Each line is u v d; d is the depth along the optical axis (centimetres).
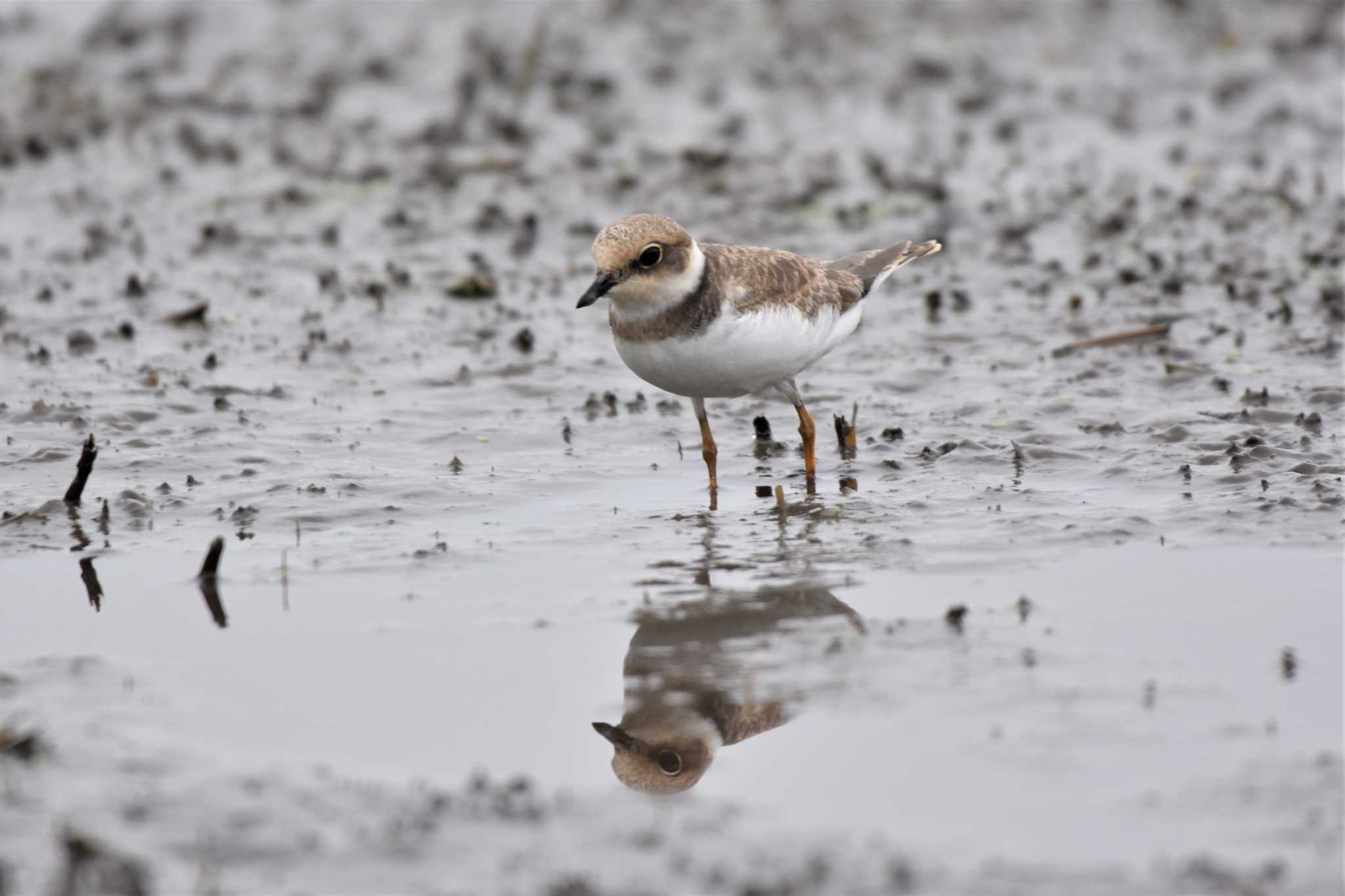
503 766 859
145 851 764
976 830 771
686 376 1245
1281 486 1263
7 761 855
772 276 1246
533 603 1091
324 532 1245
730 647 1005
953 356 1689
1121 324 1752
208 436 1470
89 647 1023
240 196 2281
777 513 1270
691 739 887
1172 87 2817
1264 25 3166
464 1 3403
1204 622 1015
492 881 737
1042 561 1139
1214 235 2034
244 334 1769
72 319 1798
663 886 727
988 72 2934
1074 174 2353
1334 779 802
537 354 1717
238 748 877
